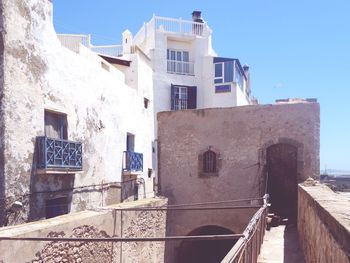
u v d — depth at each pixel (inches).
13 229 299.4
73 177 591.5
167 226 665.0
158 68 1240.2
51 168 512.4
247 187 654.5
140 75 937.5
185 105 1273.4
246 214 649.6
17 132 464.4
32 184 490.0
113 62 901.8
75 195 596.4
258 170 650.8
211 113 685.3
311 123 635.5
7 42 450.6
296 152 663.8
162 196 688.4
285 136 643.5
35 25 507.8
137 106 907.4
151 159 1008.2
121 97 802.8
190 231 676.7
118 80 788.6
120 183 779.4
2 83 445.1
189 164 690.2
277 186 683.4
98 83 693.3
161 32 1256.2
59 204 558.9
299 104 642.2
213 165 683.4
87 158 644.1
